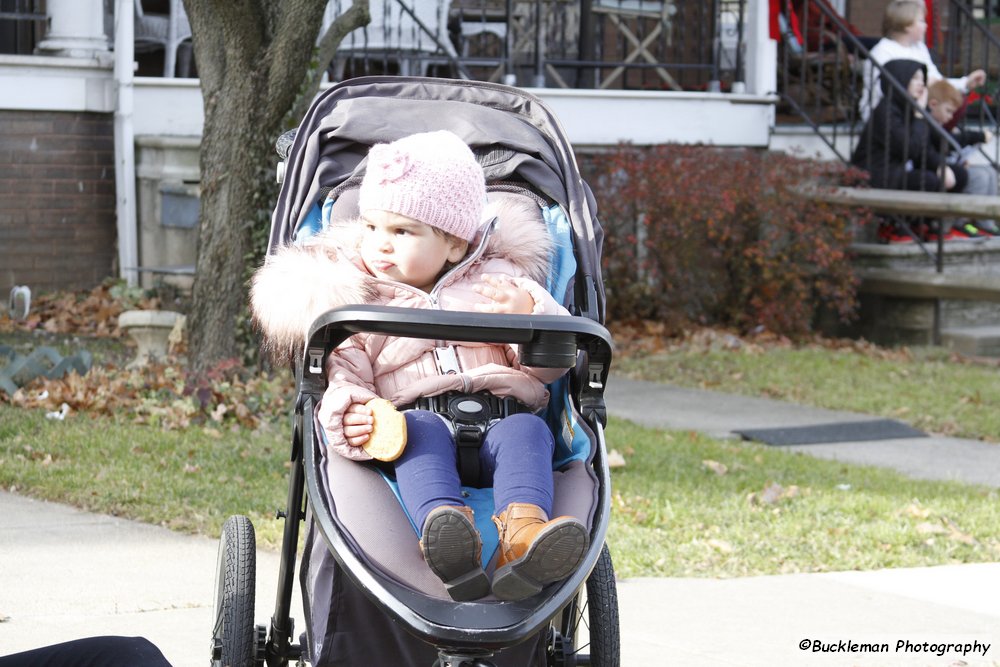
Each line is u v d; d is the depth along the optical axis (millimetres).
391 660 4914
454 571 4348
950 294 18031
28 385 12523
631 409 14383
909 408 14844
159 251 17719
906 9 19859
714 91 20125
